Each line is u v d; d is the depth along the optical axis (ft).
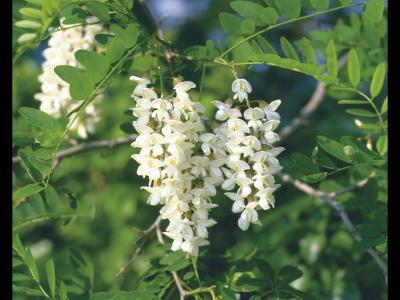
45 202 3.24
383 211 3.19
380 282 3.96
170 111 2.61
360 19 3.68
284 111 5.59
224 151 2.64
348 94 3.75
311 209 4.05
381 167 3.07
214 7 6.36
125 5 2.85
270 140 2.64
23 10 2.69
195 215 2.64
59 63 3.35
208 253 3.34
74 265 3.16
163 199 2.63
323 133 4.83
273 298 2.92
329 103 4.96
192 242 2.65
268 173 2.63
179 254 2.99
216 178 2.61
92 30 3.34
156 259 3.17
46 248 5.09
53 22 2.86
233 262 3.17
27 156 2.78
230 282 2.96
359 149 2.94
